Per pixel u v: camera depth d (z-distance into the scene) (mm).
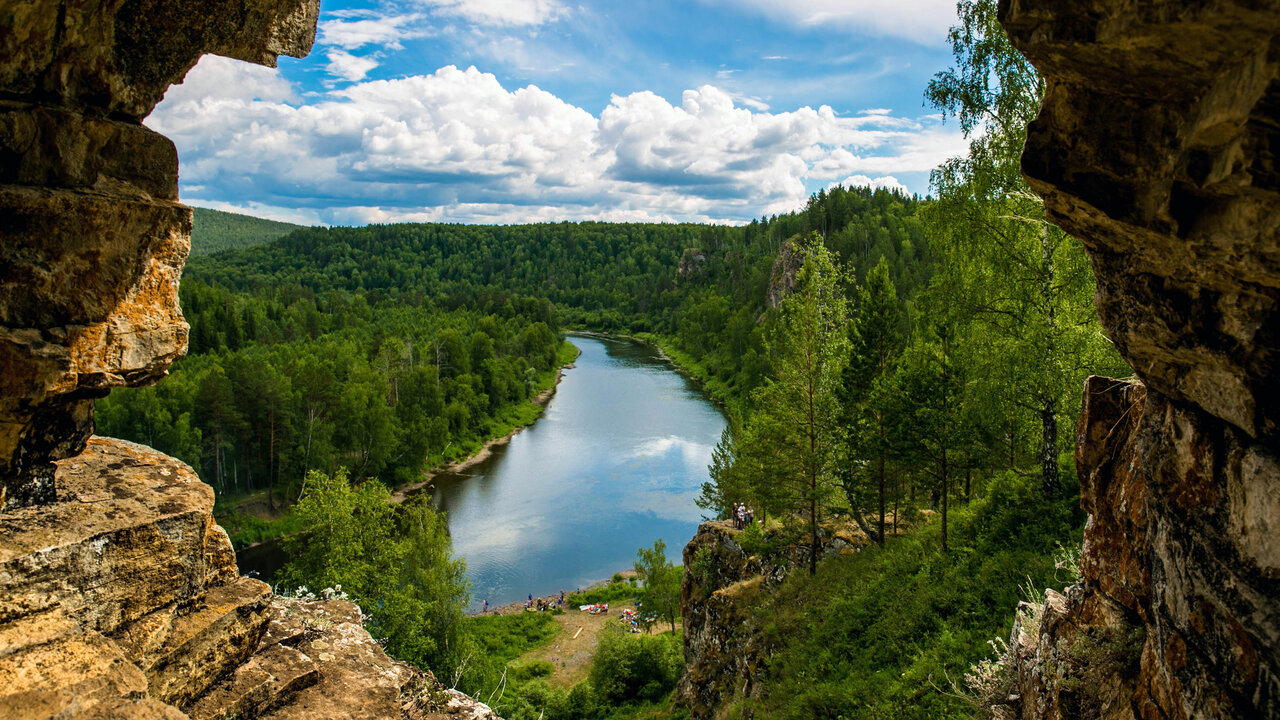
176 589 6738
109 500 6539
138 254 5730
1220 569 4660
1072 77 4285
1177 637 5176
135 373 5910
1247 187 3539
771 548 25359
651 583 35094
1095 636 7180
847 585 20203
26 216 5117
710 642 24453
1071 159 4605
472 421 70688
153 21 5367
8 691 4625
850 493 22969
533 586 40344
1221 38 3320
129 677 5156
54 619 5547
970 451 18547
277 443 52469
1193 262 4320
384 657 9430
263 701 7496
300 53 6402
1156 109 4152
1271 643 4164
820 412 22453
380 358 77125
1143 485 6371
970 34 17281
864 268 96062
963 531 18484
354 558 25547
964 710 11180
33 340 5191
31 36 4895
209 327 83938
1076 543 14016
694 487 54031
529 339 106875
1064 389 16938
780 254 118438
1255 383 4285
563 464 60938
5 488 5793
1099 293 5484
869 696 13977
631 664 28719
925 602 15797
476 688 25422
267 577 41312
